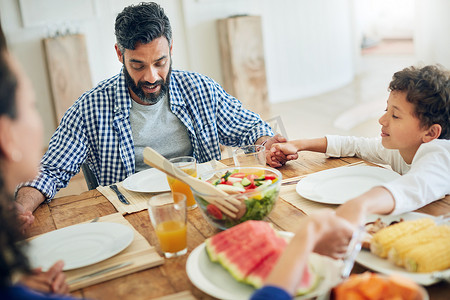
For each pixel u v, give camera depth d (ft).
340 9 20.70
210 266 3.16
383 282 2.38
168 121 6.49
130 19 5.53
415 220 3.25
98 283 3.25
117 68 16.66
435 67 4.58
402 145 4.68
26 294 2.10
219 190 3.63
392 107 4.62
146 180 5.09
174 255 3.49
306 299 2.69
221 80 18.13
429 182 3.86
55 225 4.31
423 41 18.34
